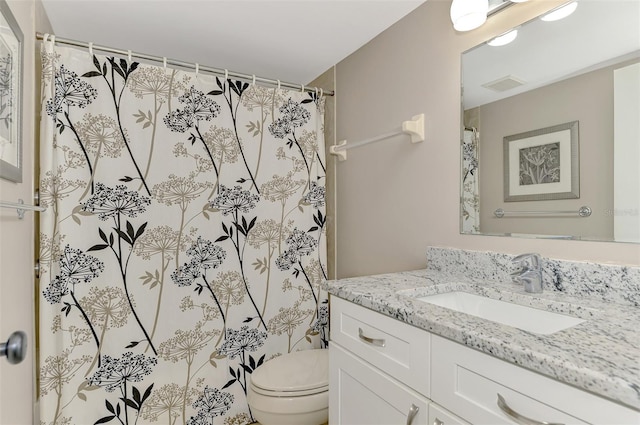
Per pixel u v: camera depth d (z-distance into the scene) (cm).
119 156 157
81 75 150
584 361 55
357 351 105
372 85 180
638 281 86
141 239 160
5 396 104
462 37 134
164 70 167
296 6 152
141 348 158
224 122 180
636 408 49
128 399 155
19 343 70
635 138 90
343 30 172
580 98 101
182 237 169
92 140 151
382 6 153
